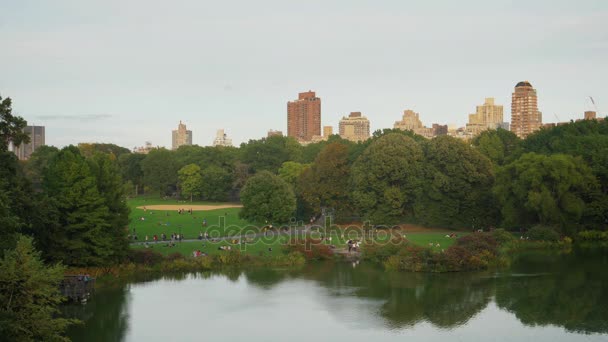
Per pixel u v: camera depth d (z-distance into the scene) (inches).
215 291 2706.7
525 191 3868.1
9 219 1729.8
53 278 1434.5
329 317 2271.2
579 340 1980.8
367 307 2413.9
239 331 2098.9
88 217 2755.9
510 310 2346.2
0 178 2119.8
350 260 3516.2
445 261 3097.9
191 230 4301.2
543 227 3799.2
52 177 2785.4
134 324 2187.5
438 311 2340.1
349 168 4753.9
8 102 2429.9
